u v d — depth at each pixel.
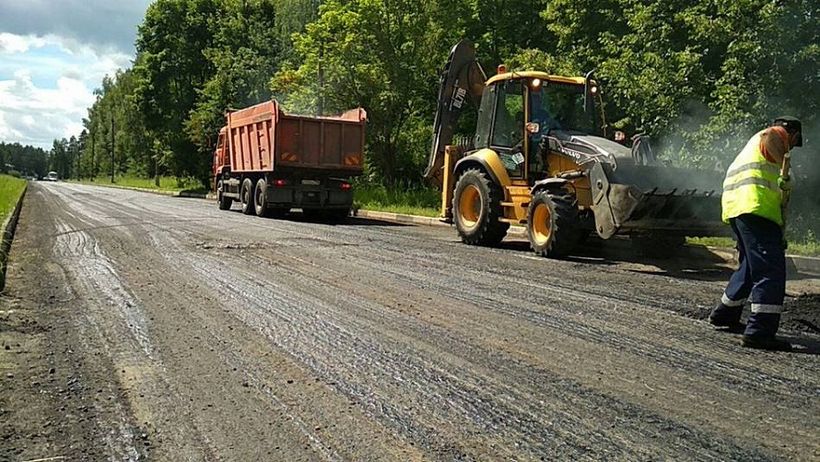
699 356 5.25
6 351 5.33
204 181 44.44
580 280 8.41
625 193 9.44
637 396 4.40
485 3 24.09
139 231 14.02
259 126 19.30
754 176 5.68
